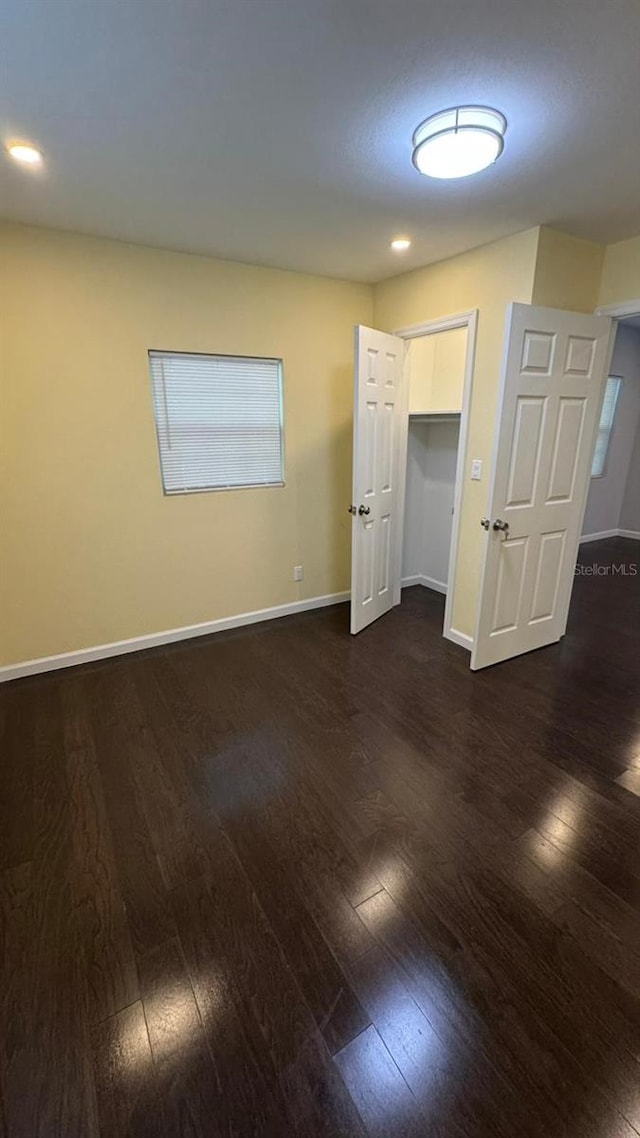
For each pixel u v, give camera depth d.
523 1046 1.20
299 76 1.40
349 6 1.16
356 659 3.20
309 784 2.10
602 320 2.80
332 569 4.11
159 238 2.68
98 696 2.78
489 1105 1.10
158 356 3.01
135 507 3.13
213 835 1.84
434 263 3.12
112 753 2.30
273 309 3.30
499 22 1.20
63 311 2.67
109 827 1.88
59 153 1.81
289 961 1.40
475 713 2.60
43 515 2.86
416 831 1.85
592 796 2.01
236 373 3.30
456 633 3.42
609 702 2.71
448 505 4.23
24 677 2.99
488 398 2.92
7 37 1.24
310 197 2.17
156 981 1.35
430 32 1.24
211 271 3.03
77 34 1.24
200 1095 1.12
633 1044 1.20
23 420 2.70
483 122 1.56
